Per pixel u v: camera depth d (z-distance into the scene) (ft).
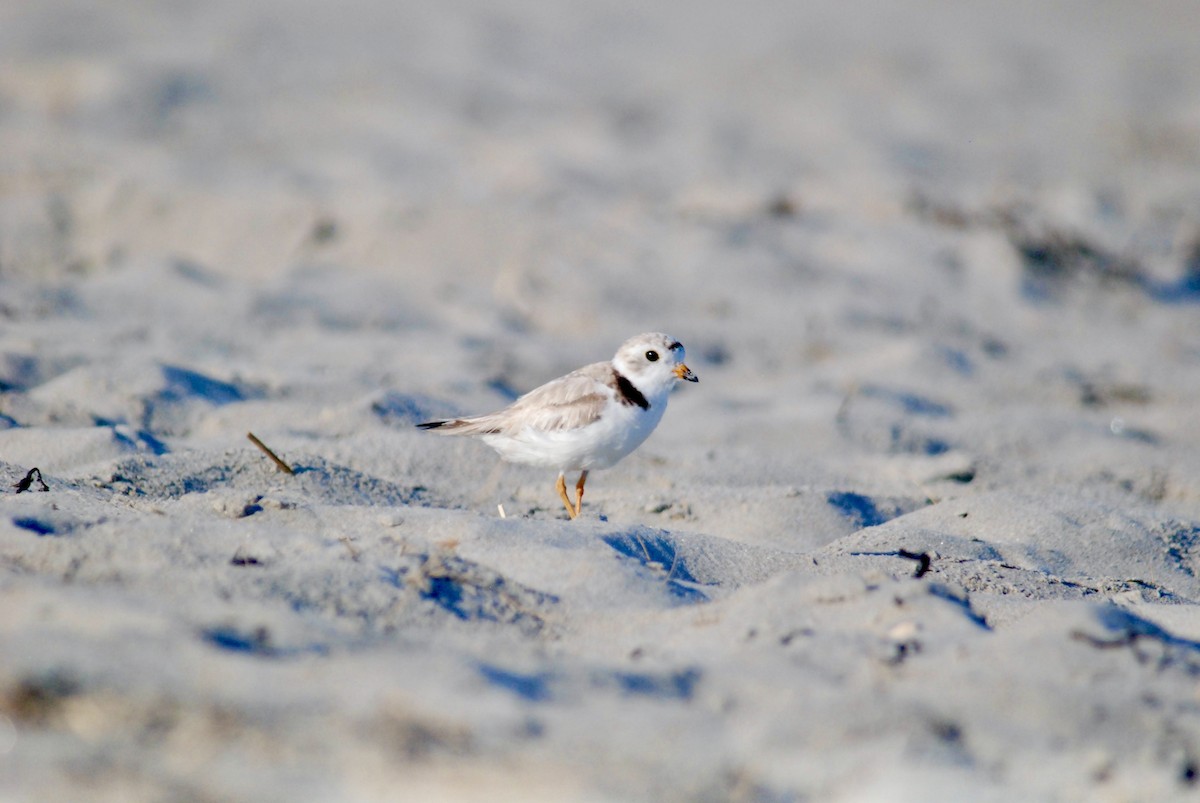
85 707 14.74
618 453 28.30
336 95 90.33
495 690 15.53
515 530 23.34
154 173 66.44
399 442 32.40
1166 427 41.50
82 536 19.99
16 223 58.85
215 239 59.16
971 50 125.08
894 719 15.70
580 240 58.49
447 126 83.61
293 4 126.62
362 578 19.35
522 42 119.44
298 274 54.29
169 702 14.87
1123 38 136.26
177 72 89.86
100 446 29.22
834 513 30.14
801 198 67.72
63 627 16.20
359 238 58.59
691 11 143.33
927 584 19.99
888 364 46.70
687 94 101.24
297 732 14.62
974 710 16.06
